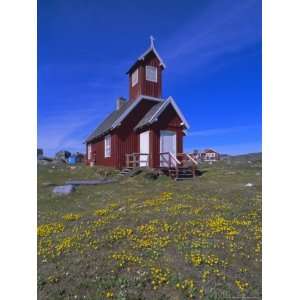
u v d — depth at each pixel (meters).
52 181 18.11
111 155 20.95
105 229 7.84
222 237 6.86
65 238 7.22
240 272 5.14
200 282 4.80
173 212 9.08
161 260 5.68
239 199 10.82
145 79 21.25
